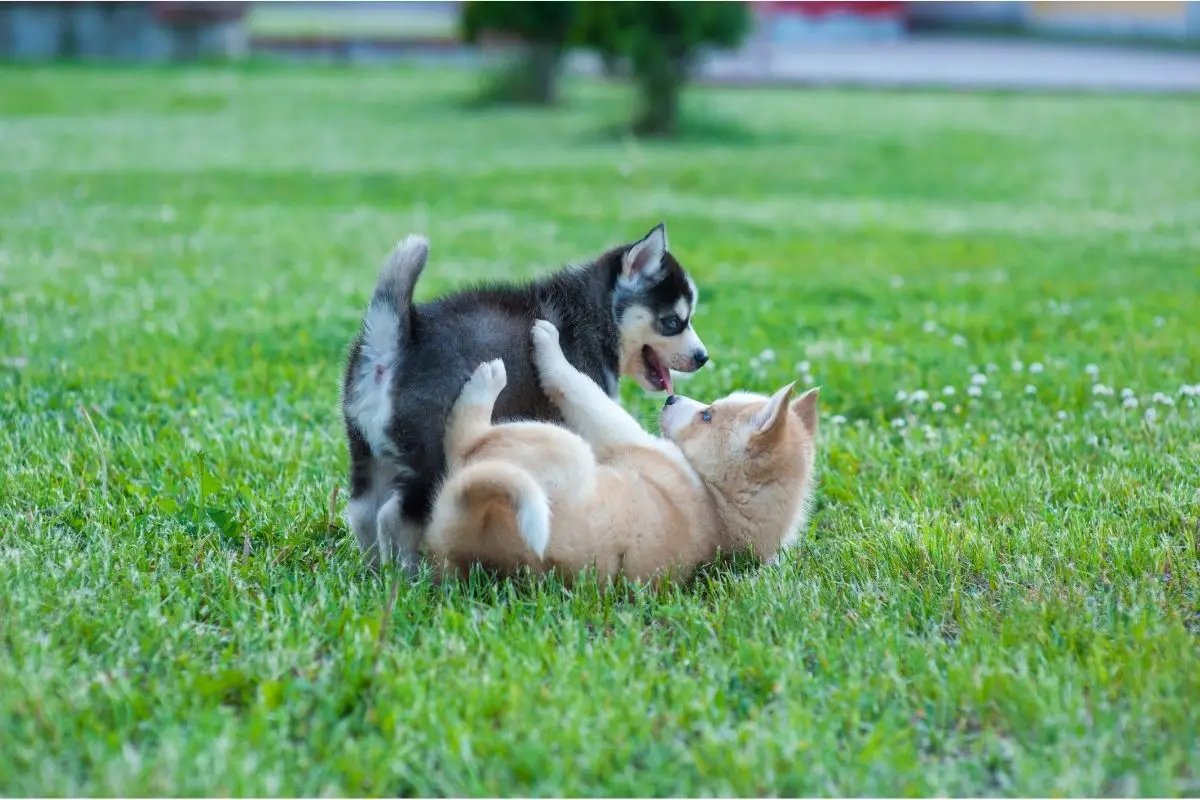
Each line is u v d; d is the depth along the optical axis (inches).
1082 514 229.0
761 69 1605.6
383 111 1181.7
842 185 812.0
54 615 177.8
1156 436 275.7
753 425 205.5
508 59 1264.8
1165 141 1034.1
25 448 260.1
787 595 190.7
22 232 550.3
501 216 657.0
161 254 510.3
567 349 233.3
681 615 184.5
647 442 210.2
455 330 205.2
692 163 891.4
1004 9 2236.7
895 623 181.8
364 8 2554.1
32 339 349.4
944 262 542.9
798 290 471.2
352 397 200.2
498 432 191.0
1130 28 2218.3
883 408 311.9
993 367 339.0
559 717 151.1
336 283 459.8
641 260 250.2
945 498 244.2
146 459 254.8
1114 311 426.3
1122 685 161.8
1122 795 141.5
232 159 853.2
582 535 185.8
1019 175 865.5
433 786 142.3
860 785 141.3
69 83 1334.9
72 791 135.4
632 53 1013.2
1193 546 213.3
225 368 327.6
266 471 251.9
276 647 168.2
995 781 146.0
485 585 189.2
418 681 159.0
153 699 155.4
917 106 1262.3
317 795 138.7
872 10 2127.2
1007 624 180.7
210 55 1729.8
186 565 203.2
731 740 148.5
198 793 135.8
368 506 204.2
